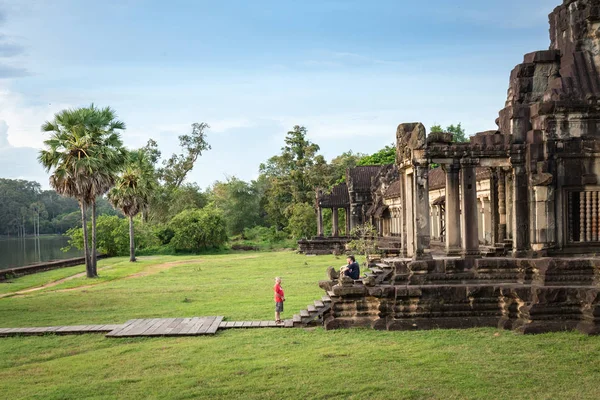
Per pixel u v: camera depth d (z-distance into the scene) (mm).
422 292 16797
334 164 87250
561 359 12719
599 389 10633
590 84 16906
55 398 11000
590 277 16109
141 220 78750
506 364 12469
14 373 13281
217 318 19344
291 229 75125
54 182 37906
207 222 71438
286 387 11172
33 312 23141
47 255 76750
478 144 17797
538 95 18047
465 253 17781
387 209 49281
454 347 14195
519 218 17531
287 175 82688
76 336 17359
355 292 17172
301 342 15461
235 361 13477
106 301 25766
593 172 16922
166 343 15930
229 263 48500
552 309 15719
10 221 125625
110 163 39188
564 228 16953
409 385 11094
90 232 67500
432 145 17938
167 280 35250
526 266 16938
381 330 16641
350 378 11648
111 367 13383
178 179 93125
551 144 16906
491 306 16766
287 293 25875
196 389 11266
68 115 37344
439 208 33750
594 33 17078
